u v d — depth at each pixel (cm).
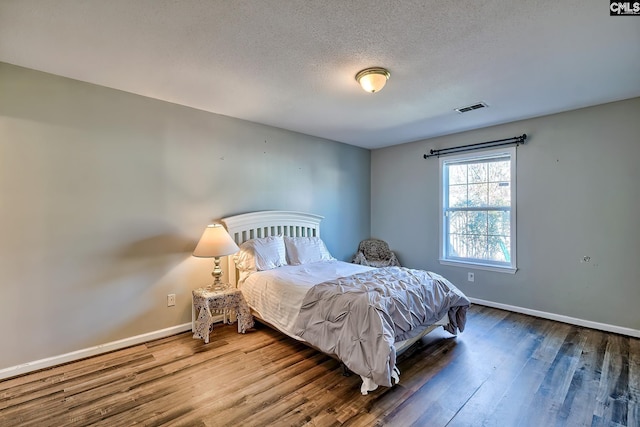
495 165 399
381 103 312
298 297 265
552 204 347
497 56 219
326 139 466
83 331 261
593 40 198
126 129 283
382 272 299
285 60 224
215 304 295
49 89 246
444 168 446
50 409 192
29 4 161
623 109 304
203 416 186
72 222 256
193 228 327
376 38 196
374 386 204
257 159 382
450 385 219
